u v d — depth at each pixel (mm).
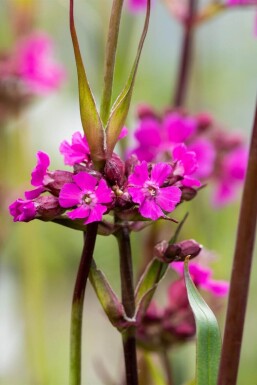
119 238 542
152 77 1097
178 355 860
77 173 523
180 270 589
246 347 1051
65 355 1103
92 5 885
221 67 1131
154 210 508
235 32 1135
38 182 522
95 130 524
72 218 507
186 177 531
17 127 1059
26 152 1108
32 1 1069
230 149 886
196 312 523
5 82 990
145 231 811
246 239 544
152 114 828
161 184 512
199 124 820
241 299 545
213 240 921
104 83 528
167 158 669
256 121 543
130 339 545
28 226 1011
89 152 534
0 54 1013
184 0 929
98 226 537
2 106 1003
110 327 1153
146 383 724
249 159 543
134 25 898
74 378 532
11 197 1016
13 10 1062
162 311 682
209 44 1076
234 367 545
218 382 546
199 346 523
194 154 531
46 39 1032
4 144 1069
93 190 510
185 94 898
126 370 545
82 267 528
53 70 1021
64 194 510
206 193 966
